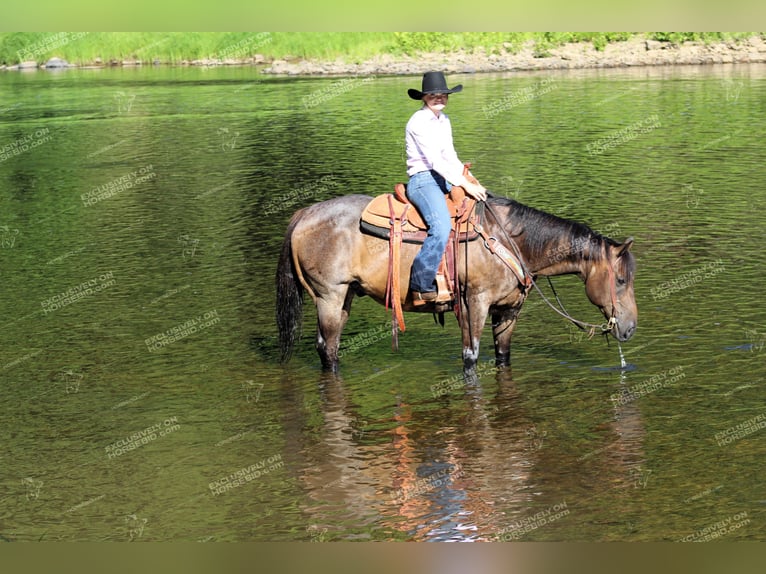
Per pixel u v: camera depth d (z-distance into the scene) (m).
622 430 9.05
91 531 7.70
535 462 8.52
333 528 7.65
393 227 9.52
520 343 11.37
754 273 13.32
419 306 9.80
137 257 15.14
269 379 10.52
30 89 36.44
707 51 38.59
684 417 9.26
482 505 7.88
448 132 9.51
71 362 11.11
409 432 9.17
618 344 11.17
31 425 9.55
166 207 18.30
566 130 24.50
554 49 39.59
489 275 9.64
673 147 22.02
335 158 22.14
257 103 31.42
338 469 8.53
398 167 20.95
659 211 16.73
